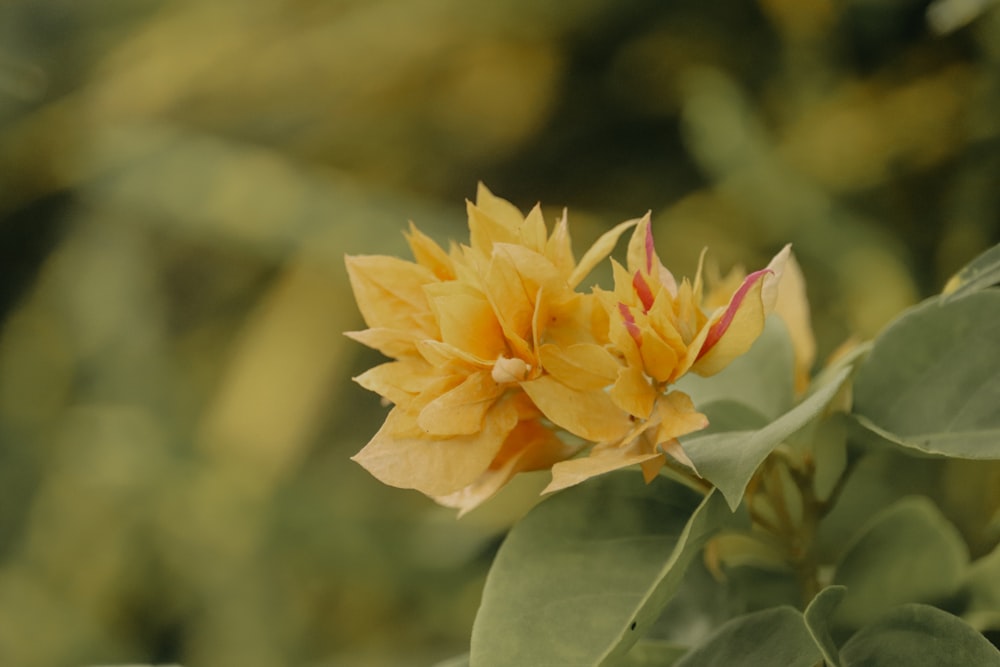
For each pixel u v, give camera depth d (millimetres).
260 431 1133
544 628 499
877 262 978
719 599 561
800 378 555
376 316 521
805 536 534
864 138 1045
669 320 504
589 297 508
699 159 1098
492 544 990
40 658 1108
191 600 1104
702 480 517
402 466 506
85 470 1151
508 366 504
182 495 1113
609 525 513
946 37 1032
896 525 550
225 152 1205
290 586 1068
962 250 964
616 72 1182
